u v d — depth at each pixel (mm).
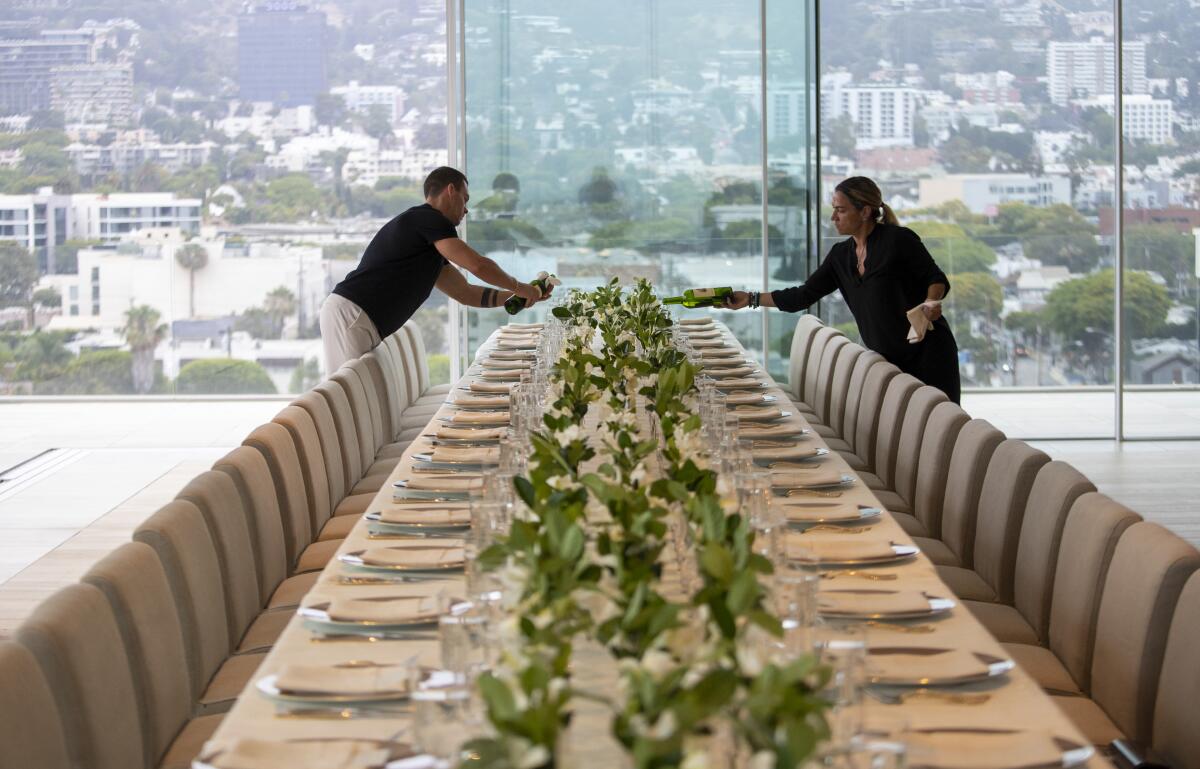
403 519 3195
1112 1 7918
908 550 2906
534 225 8586
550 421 3307
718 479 2855
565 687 1611
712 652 1654
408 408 6863
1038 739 1911
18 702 2053
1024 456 3541
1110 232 8070
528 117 8484
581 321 6297
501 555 2186
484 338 8531
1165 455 7801
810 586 2021
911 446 4496
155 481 7652
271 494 3719
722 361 6168
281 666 2283
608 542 2191
